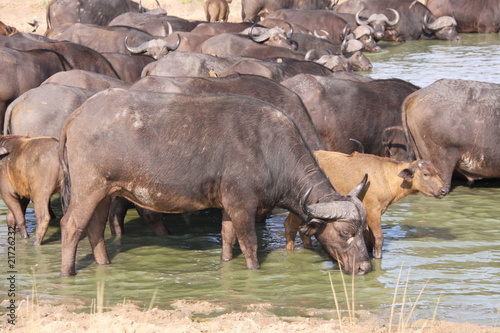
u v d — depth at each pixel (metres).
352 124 48.03
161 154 32.22
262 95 42.03
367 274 33.31
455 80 47.59
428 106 46.47
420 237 38.97
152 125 32.28
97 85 47.56
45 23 136.12
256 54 81.31
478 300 30.02
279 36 90.56
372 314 28.55
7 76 53.69
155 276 33.47
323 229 33.09
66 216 33.16
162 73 58.81
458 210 44.16
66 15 117.56
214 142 32.56
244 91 42.12
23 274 33.50
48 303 29.81
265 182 33.12
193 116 32.78
